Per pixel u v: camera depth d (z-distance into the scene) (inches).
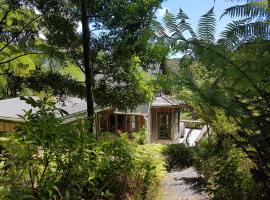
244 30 97.4
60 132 93.4
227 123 155.1
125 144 128.4
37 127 91.8
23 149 86.8
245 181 139.9
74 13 239.1
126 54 229.1
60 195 89.7
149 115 650.2
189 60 105.4
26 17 283.6
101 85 250.8
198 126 827.4
